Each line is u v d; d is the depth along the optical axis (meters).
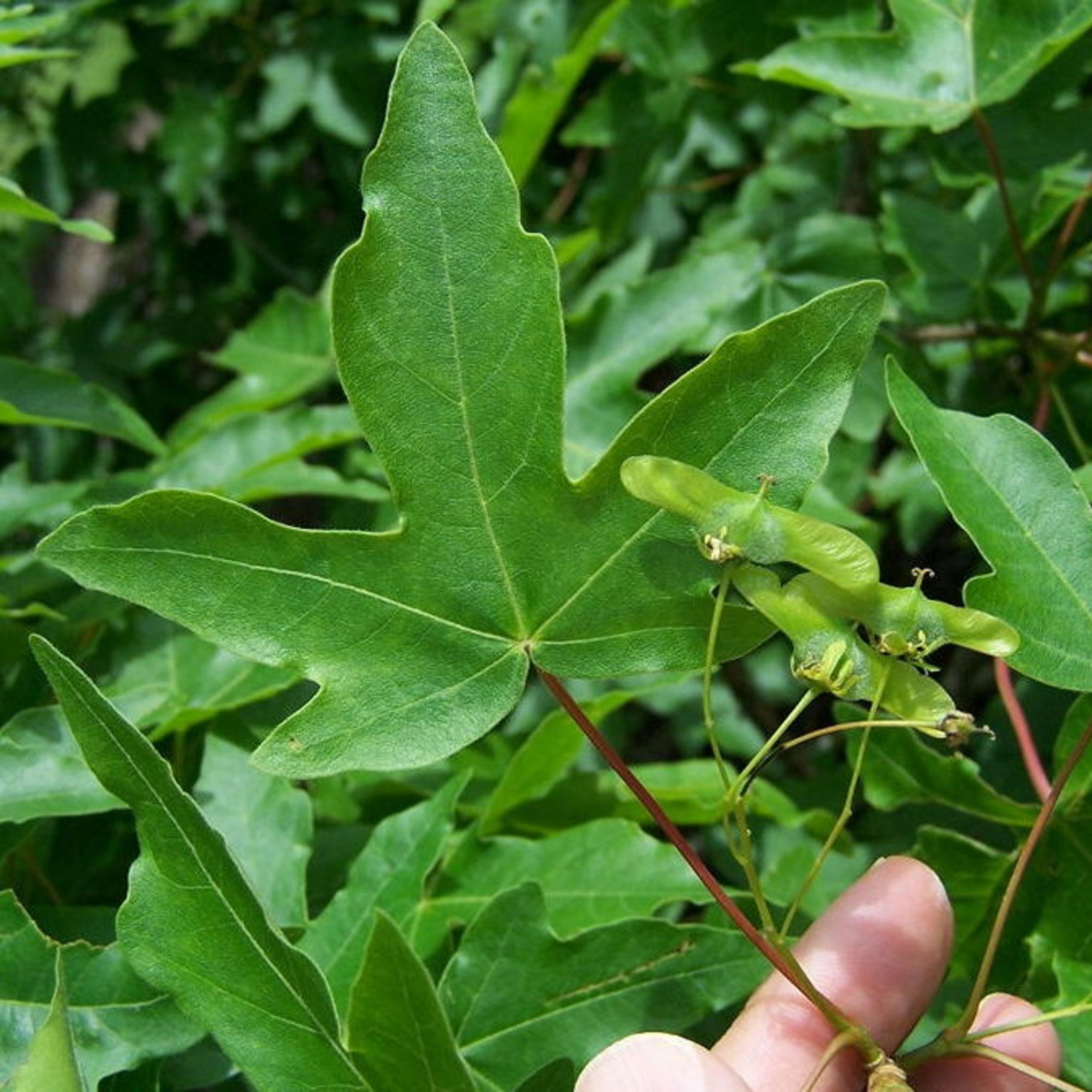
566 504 0.19
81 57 0.57
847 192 0.40
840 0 0.35
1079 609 0.21
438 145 0.19
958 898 0.26
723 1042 0.22
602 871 0.25
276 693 0.29
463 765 0.31
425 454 0.19
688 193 0.45
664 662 0.19
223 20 0.51
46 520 0.31
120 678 0.28
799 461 0.19
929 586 0.42
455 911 0.25
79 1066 0.18
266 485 0.31
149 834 0.19
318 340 0.41
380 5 0.47
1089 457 0.34
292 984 0.19
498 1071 0.22
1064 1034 0.23
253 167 0.53
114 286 0.61
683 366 0.44
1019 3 0.31
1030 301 0.35
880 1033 0.22
